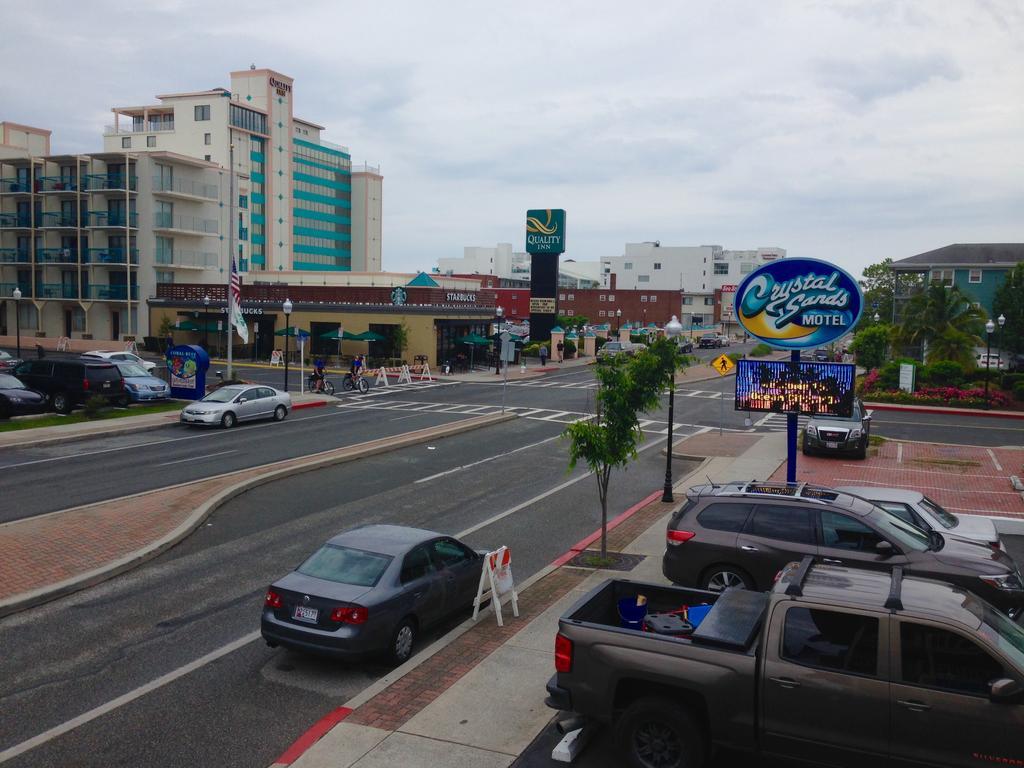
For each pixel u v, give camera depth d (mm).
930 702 6109
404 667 9625
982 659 6109
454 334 63156
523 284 139125
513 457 26422
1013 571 10602
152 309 64938
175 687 9266
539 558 15078
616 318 121312
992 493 20703
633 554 15055
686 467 25609
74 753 7707
